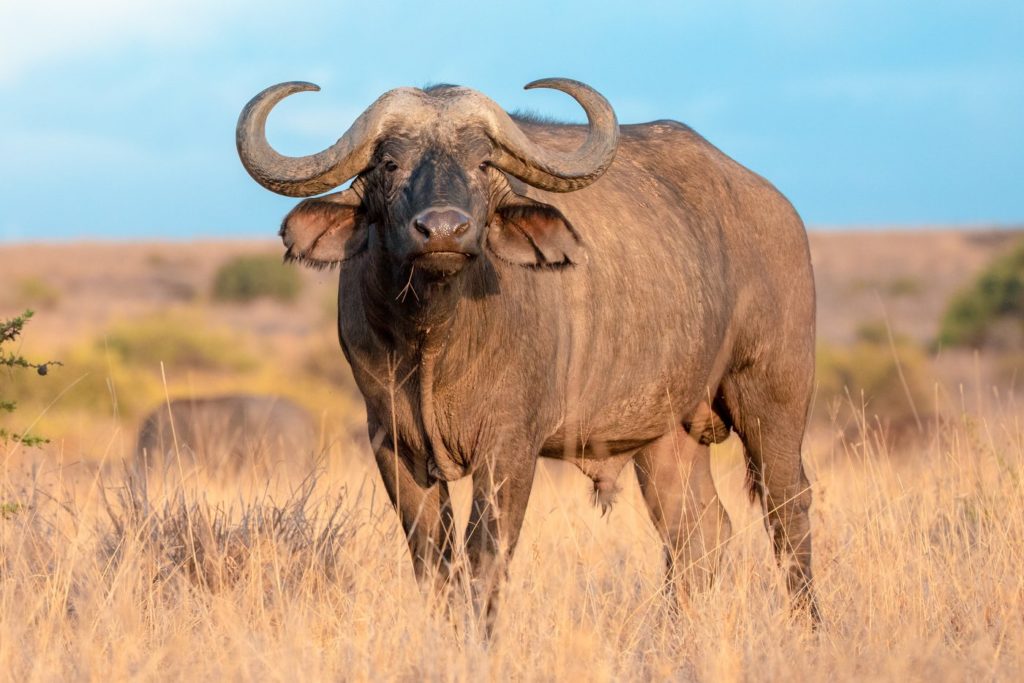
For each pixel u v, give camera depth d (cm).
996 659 1936
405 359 2241
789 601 2331
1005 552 2372
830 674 1939
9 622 1961
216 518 2517
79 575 2194
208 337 11419
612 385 2552
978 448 2928
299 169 2061
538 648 1967
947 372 9812
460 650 1919
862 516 2716
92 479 2875
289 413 5331
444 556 2312
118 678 1767
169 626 2028
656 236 2653
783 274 2950
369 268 2167
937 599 2230
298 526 2525
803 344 2962
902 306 19412
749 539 2655
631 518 3222
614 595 2327
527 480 2333
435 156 2041
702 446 2964
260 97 2088
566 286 2422
